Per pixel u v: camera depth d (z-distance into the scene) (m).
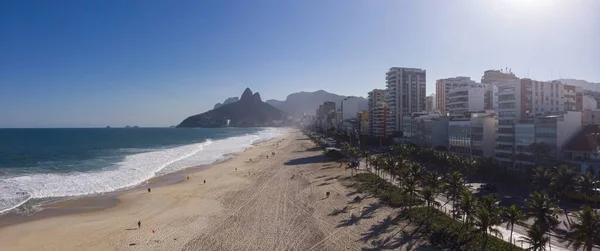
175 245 48.75
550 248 41.66
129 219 60.72
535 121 92.62
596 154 79.75
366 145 196.62
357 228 53.59
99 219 60.72
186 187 87.50
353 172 102.44
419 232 50.91
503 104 114.38
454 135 125.44
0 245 49.12
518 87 110.44
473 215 47.91
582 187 56.84
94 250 47.41
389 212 60.66
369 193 74.50
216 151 186.00
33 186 83.88
